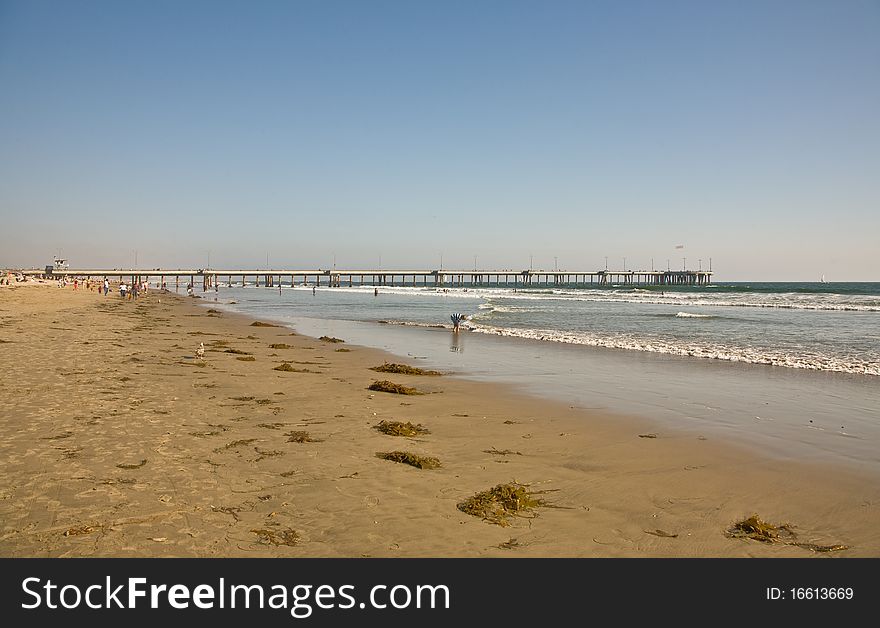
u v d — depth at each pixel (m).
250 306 59.78
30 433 8.44
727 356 19.80
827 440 9.62
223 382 13.59
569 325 33.56
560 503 6.67
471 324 35.03
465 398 12.96
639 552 5.52
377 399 12.42
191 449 8.05
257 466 7.48
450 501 6.53
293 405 11.41
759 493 7.11
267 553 5.21
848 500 6.90
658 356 20.30
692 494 7.04
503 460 8.30
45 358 15.75
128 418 9.57
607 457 8.56
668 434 9.98
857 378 15.67
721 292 91.50
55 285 99.75
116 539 5.30
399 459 7.98
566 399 12.99
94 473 6.88
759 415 11.49
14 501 6.00
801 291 94.88
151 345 20.67
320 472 7.33
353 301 71.75
